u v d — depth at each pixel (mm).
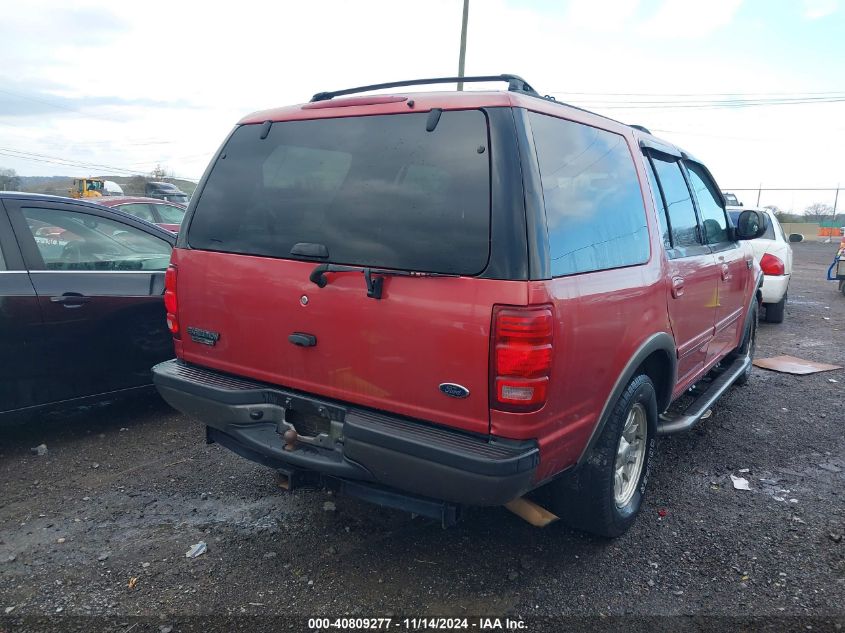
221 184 3367
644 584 3062
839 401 5934
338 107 3059
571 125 2998
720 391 4859
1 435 4816
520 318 2391
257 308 3076
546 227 2535
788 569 3191
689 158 4598
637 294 3184
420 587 3023
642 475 3633
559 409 2637
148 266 5082
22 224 4426
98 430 4945
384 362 2695
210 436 3496
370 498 2924
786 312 11625
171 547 3344
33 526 3539
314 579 3076
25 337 4309
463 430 2568
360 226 2797
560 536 3490
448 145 2668
